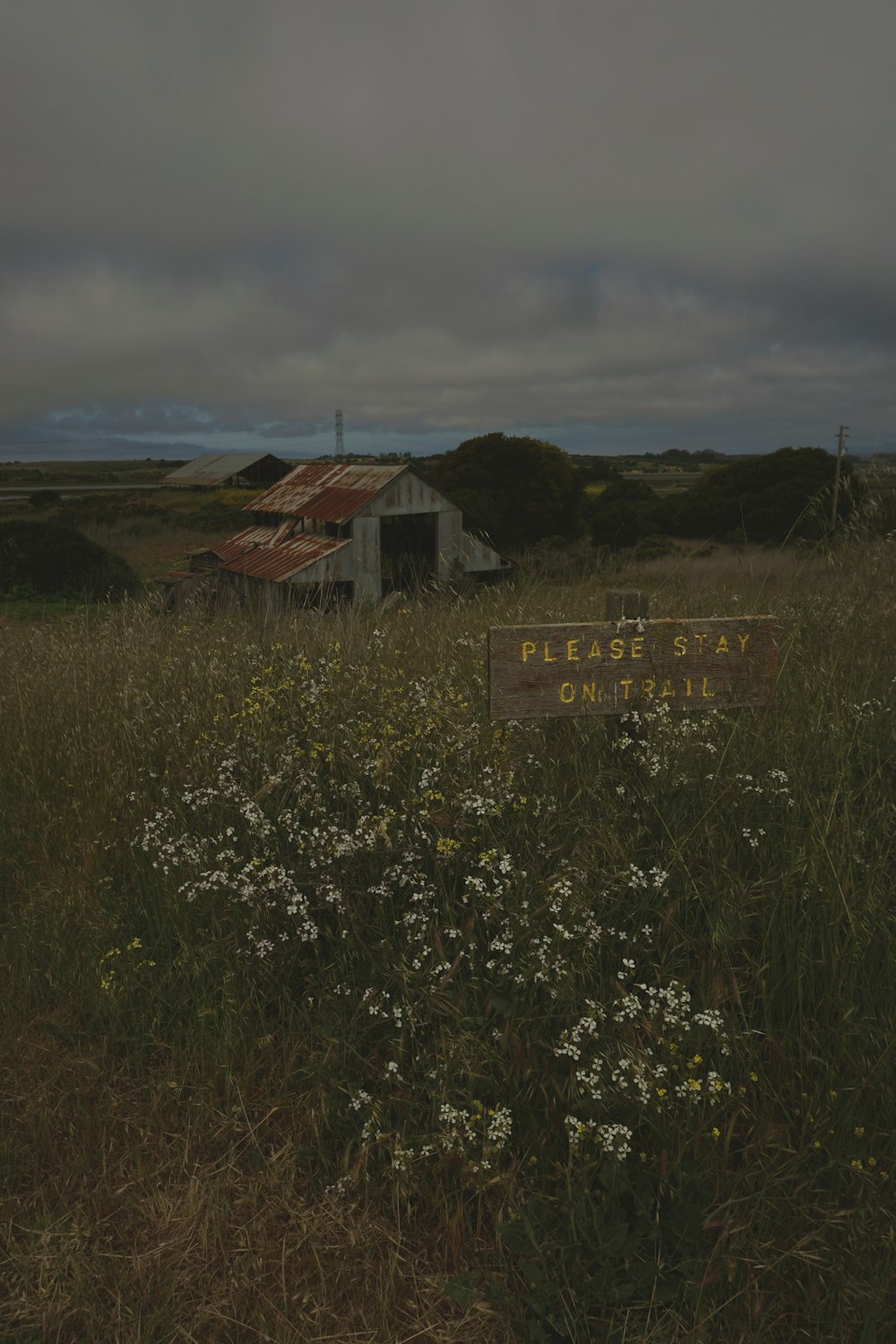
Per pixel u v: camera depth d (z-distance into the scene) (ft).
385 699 13.34
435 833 10.00
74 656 20.39
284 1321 6.63
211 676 16.29
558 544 90.89
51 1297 6.79
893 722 11.31
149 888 11.28
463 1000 8.34
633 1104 7.38
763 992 8.10
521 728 11.44
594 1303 6.48
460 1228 7.25
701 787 10.19
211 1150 8.32
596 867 9.02
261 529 79.41
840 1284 6.26
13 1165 8.02
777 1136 7.16
